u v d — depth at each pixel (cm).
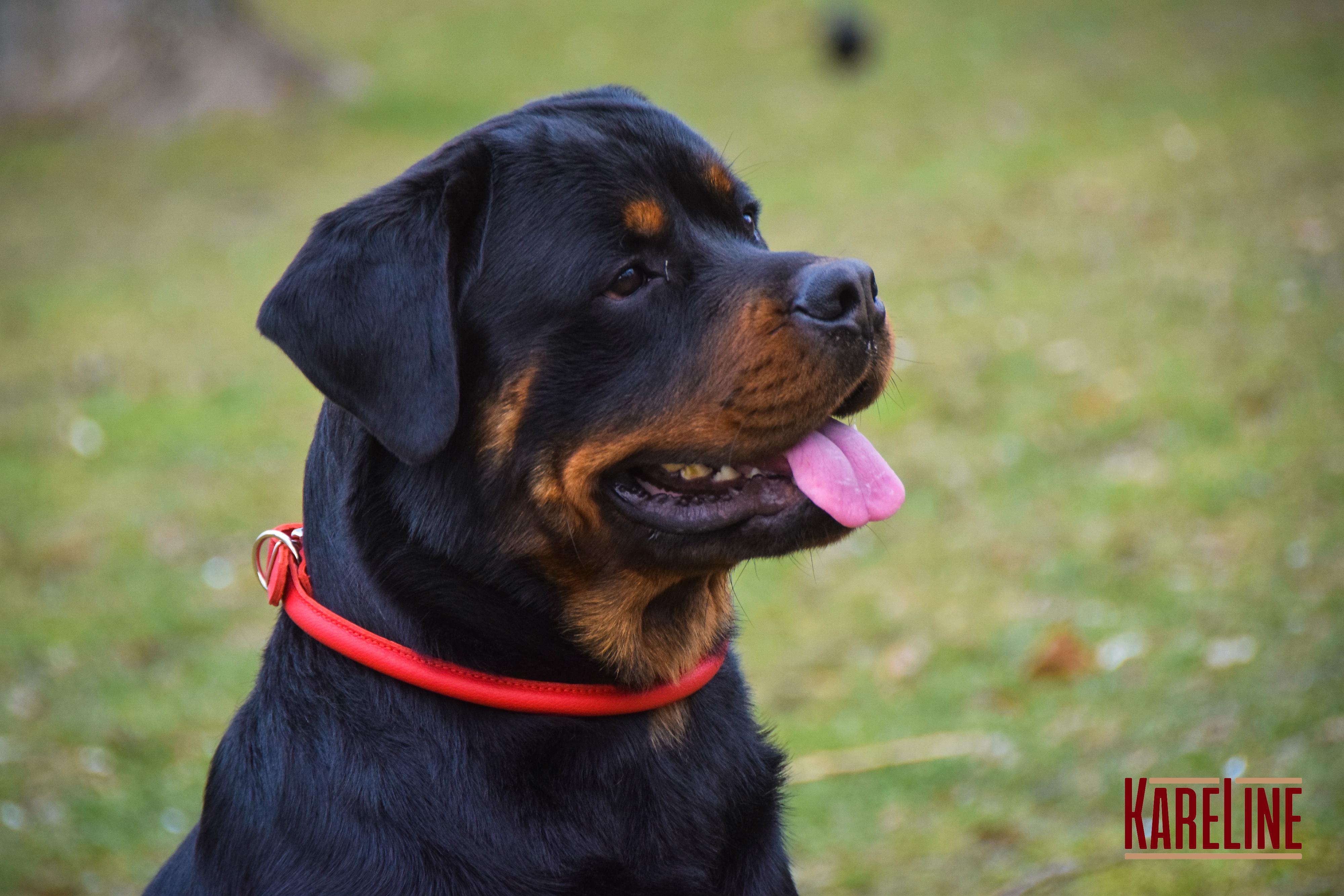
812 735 656
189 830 629
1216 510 780
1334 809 504
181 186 1939
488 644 348
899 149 1741
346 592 350
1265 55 1919
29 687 773
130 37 2288
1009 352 1064
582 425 353
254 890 328
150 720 732
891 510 352
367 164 1939
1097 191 1421
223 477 1053
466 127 2080
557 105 381
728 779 365
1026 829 548
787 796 390
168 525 979
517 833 330
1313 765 534
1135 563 750
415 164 371
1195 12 2259
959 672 691
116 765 689
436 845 325
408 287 340
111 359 1320
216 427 1147
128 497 1029
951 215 1434
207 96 2250
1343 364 928
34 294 1552
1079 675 660
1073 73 1998
